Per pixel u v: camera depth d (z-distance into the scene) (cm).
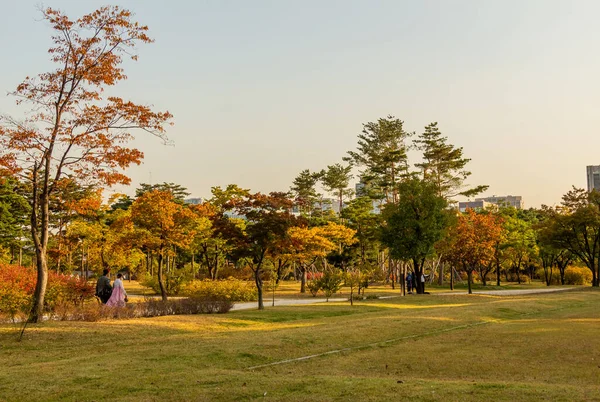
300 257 4550
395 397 827
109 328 1681
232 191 5119
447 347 1373
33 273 2419
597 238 4941
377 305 2884
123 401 823
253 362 1178
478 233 4300
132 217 3139
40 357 1291
